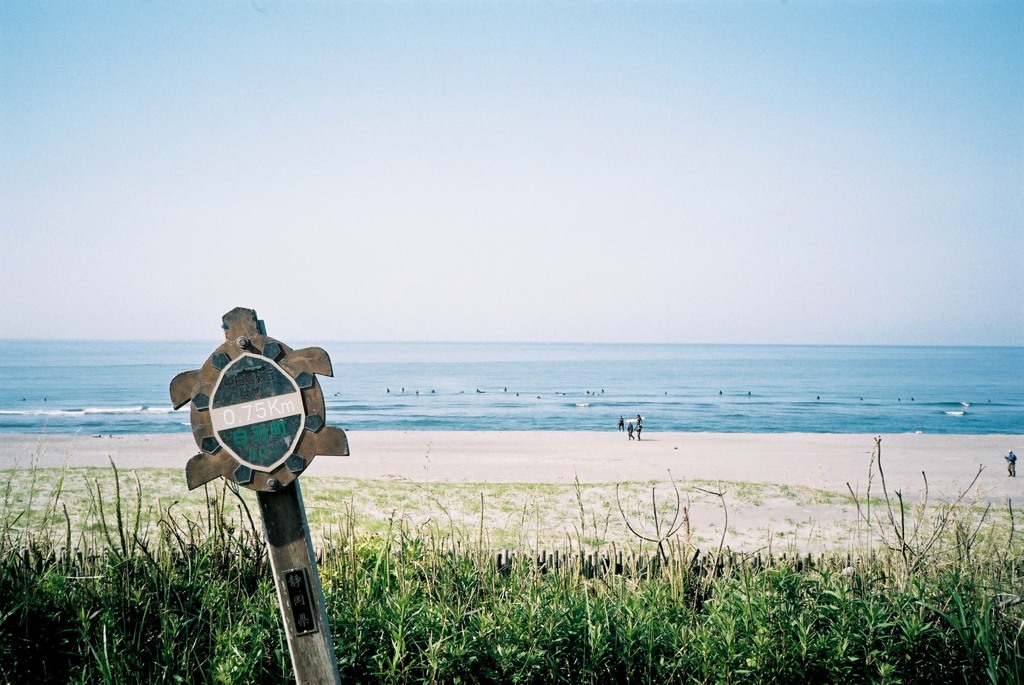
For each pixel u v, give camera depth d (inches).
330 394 3659.0
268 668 163.6
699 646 170.1
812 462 1149.1
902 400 3297.2
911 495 717.3
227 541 233.1
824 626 173.2
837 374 5615.2
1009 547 257.9
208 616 192.5
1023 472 1056.8
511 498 629.9
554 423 2277.3
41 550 233.6
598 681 168.1
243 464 135.2
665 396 3550.7
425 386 4318.4
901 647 165.8
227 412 135.5
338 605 184.4
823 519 564.4
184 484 631.8
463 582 208.4
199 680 171.0
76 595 186.2
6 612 165.8
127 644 169.6
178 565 224.7
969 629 171.5
